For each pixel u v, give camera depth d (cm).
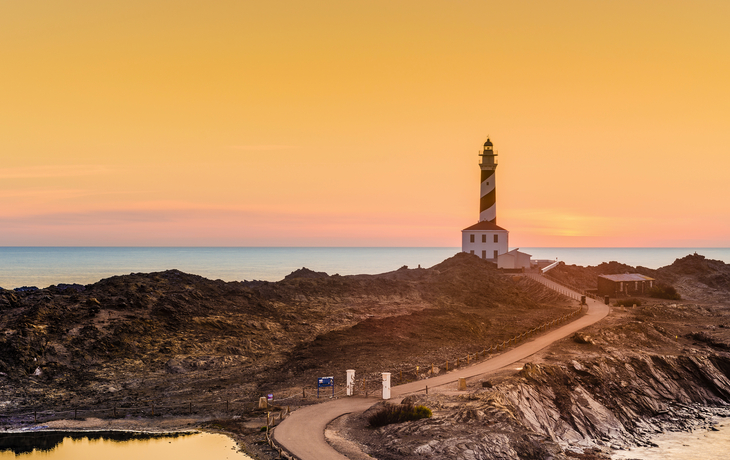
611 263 14812
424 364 6438
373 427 4491
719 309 10231
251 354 6762
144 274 9019
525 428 4366
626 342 7612
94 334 6444
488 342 7581
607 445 5166
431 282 11338
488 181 15050
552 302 10938
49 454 4059
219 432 4438
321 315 8706
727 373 7012
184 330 7106
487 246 14038
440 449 3931
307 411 4828
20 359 5719
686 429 5650
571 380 6034
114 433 4450
